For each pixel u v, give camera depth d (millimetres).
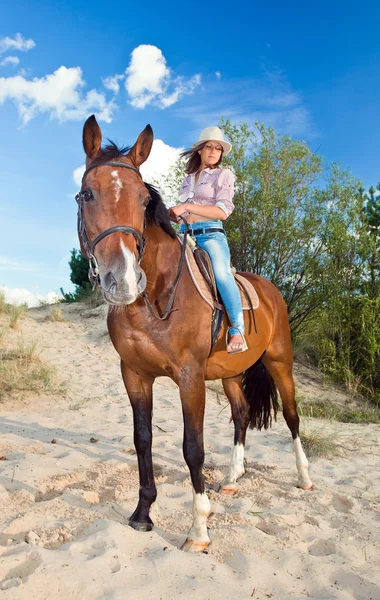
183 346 3139
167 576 2578
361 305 10031
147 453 3363
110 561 2680
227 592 2479
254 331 4035
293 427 4508
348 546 3238
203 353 3234
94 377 8492
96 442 5438
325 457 5508
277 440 6102
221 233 3742
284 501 3990
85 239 2883
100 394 7625
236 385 4594
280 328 4512
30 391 7203
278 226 10484
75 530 3094
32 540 2898
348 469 5145
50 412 6625
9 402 6742
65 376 8242
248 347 3982
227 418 7121
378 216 10336
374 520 3734
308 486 4328
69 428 6023
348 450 5910
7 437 5219
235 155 10680
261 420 4750
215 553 2973
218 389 8672
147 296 3104
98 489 3990
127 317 3123
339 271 10289
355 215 10500
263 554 2980
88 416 6629
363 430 7137
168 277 3170
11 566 2564
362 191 10680
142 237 2877
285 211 10594
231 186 3770
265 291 4473
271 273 10836
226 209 3639
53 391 7383
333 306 10109
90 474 4309
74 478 4176
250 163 10688
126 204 2711
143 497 3316
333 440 6148
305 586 2738
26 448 4898
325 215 10844
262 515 3607
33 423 6004
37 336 10195
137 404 3389
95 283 2871
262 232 10734
